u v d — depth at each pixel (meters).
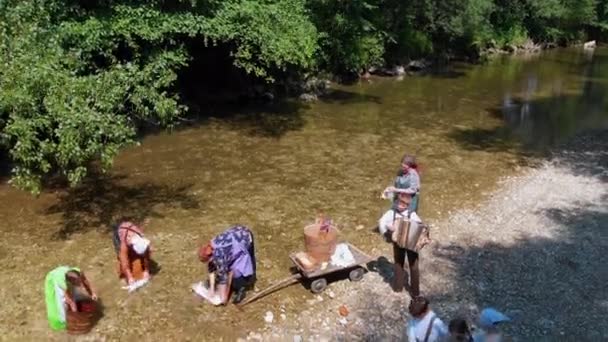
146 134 18.05
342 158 16.56
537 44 47.91
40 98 10.23
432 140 18.98
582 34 52.75
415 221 9.04
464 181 15.05
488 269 10.44
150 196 13.25
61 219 11.88
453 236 11.79
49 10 14.90
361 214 12.62
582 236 11.94
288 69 24.70
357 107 23.48
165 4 17.75
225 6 18.72
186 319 8.61
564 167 16.66
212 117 20.55
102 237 11.12
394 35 32.09
